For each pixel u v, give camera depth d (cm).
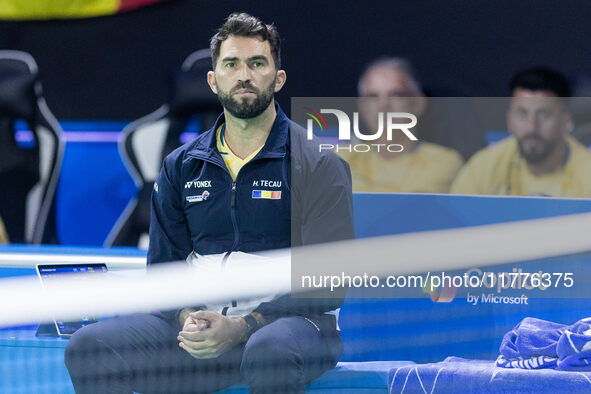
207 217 1090
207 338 1002
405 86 1822
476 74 1984
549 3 1934
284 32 2052
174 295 1088
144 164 1855
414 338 1191
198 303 1080
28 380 1066
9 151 2017
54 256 1249
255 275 1074
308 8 2034
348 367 1082
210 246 1093
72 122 2170
